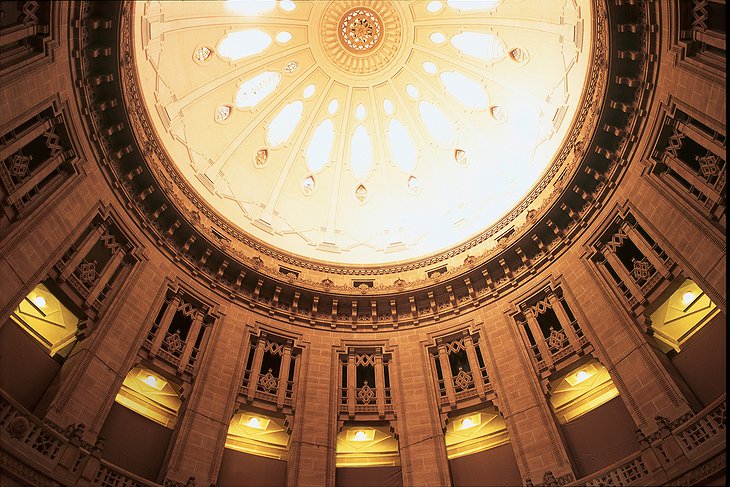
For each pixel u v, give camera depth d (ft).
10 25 48.88
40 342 54.80
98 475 49.34
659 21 57.57
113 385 56.49
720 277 51.21
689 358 56.24
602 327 63.16
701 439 47.67
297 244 94.02
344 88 108.06
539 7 82.84
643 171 62.80
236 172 93.81
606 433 58.59
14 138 50.49
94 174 62.08
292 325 78.59
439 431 66.85
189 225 73.61
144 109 69.82
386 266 90.43
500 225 85.81
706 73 52.42
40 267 52.11
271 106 100.42
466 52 98.84
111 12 58.65
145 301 65.36
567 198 71.87
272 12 94.48
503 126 95.91
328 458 64.95
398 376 74.38
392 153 107.65
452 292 81.10
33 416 45.44
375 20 103.71
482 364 74.64
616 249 66.95
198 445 59.57
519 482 61.57
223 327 72.13
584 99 71.51
